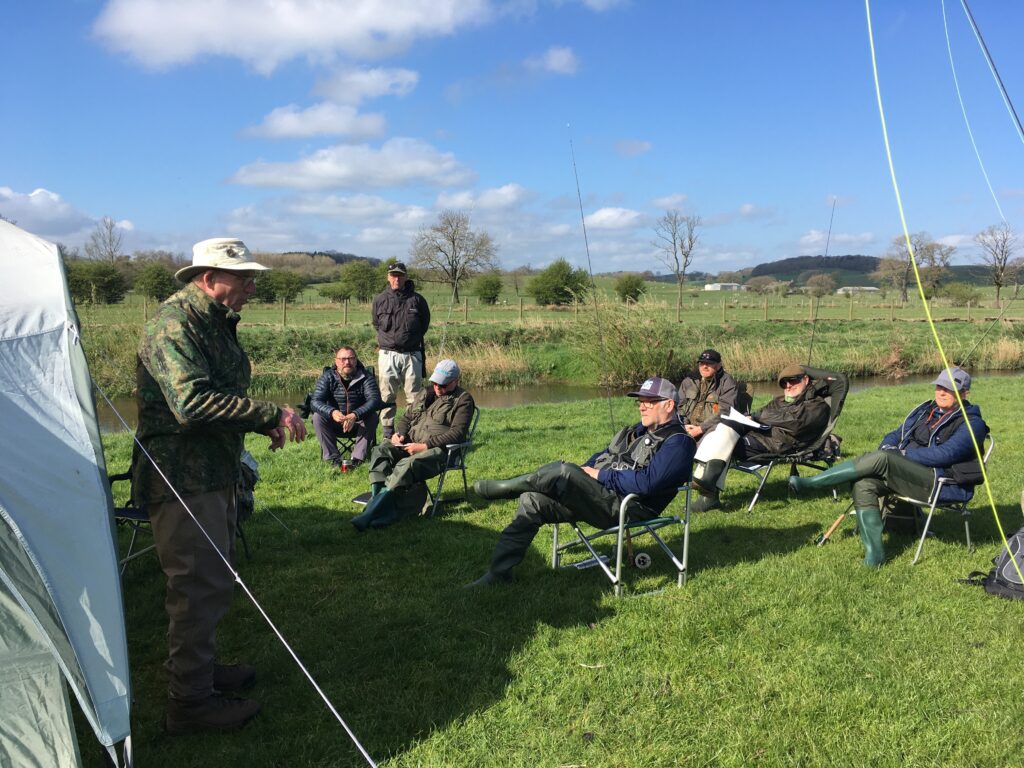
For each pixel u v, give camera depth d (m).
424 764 3.07
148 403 3.12
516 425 11.65
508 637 4.15
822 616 4.36
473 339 24.06
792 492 7.29
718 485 6.64
